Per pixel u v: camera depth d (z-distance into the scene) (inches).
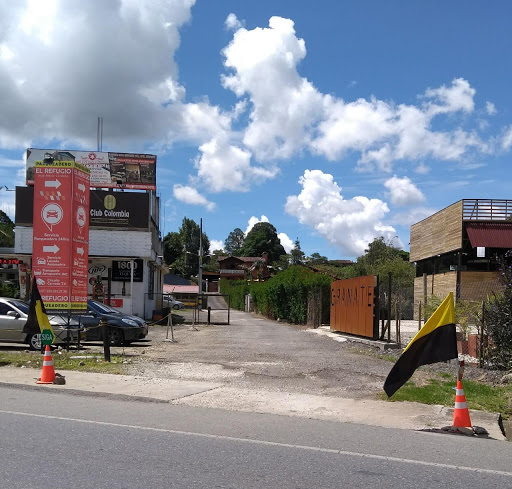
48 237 647.1
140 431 299.1
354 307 869.8
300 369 546.0
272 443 281.4
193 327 1153.4
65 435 284.5
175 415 346.3
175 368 539.5
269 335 979.3
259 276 3157.0
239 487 211.2
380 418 352.2
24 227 1259.8
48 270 646.5
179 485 211.0
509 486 223.1
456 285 1224.2
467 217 1285.7
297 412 365.7
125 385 445.7
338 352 698.8
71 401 386.0
